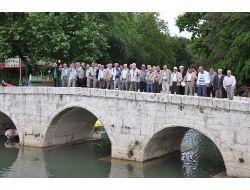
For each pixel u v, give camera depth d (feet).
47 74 146.30
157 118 85.30
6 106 106.93
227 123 76.54
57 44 127.24
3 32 131.34
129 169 86.43
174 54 278.26
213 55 121.90
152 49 247.29
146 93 86.22
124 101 89.45
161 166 88.99
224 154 77.10
